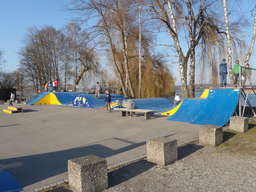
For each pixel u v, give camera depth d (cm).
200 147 589
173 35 1769
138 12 1884
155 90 2586
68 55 4247
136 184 376
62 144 653
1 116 1331
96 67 3644
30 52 4369
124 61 2497
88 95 2058
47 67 4488
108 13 2106
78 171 339
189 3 1738
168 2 1712
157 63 2672
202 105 1055
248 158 495
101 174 356
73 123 1048
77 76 4112
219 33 1753
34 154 554
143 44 2378
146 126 925
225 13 1502
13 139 728
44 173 426
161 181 386
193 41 1812
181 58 1786
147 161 487
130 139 700
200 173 417
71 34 3159
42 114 1417
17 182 385
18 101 3134
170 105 1817
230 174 409
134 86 2586
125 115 1291
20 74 4925
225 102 968
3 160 507
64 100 2323
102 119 1159
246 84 1031
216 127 609
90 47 2306
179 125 918
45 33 4372
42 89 4500
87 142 672
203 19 1798
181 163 473
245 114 1135
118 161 489
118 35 2327
